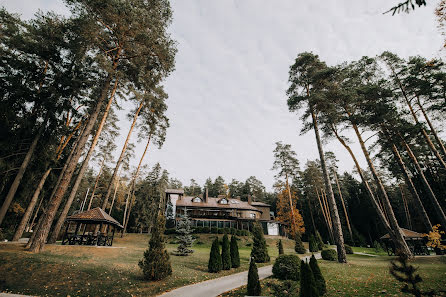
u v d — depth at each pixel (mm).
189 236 20719
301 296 6043
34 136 19062
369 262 17484
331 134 22438
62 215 17844
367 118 19422
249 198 52375
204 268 14727
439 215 17406
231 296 8727
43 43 18875
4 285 8203
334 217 17500
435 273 11586
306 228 51094
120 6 13312
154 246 11055
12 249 13125
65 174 14461
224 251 14938
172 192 46969
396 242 17938
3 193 17844
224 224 43031
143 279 10422
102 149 33469
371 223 46156
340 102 20609
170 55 17094
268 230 44344
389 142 19859
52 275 9562
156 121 26828
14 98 17938
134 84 19188
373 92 19359
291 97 21016
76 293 8188
